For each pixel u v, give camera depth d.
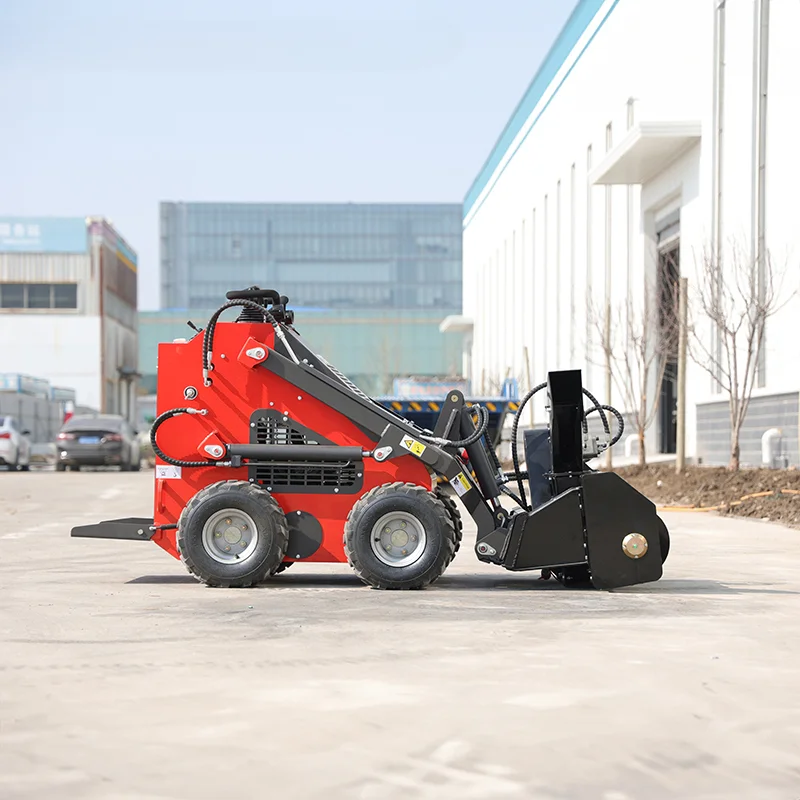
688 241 25.19
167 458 7.94
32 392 59.44
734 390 21.09
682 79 25.91
